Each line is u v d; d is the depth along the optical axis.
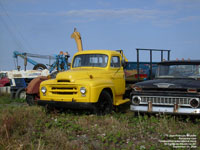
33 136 5.97
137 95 7.32
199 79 7.59
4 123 6.47
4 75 19.58
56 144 5.43
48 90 8.45
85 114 8.39
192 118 7.09
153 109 7.02
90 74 8.43
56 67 16.23
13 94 13.95
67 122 7.34
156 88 7.09
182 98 6.73
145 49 10.76
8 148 5.14
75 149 5.12
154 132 6.25
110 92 8.90
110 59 9.30
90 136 6.05
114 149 5.11
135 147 5.22
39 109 8.76
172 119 6.89
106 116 7.85
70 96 8.02
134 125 6.76
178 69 7.99
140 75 11.51
